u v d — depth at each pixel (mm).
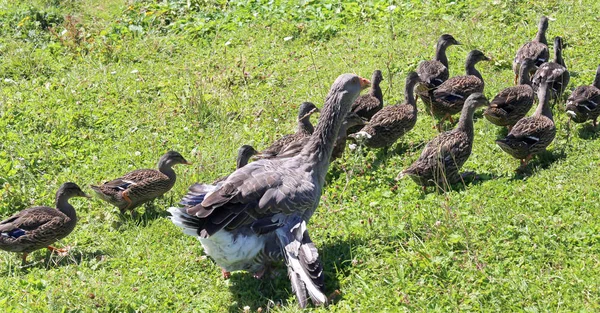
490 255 8102
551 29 14961
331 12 17156
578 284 7473
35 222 9328
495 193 9461
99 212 10500
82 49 16656
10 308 8086
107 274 8906
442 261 8086
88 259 9398
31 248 9406
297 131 11789
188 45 16719
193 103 13266
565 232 8367
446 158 9914
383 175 10516
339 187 10312
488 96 12773
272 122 12852
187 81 14711
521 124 10352
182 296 8320
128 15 18531
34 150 12289
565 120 11609
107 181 10688
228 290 8406
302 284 7797
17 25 17500
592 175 9547
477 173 10359
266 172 8328
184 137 12648
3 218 10695
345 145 11156
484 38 15008
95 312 8055
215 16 17953
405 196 9797
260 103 13586
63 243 9836
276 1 18047
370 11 16984
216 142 12289
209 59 15766
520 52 13305
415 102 11875
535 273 7789
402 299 7617
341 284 8078
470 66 13031
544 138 10227
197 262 8977
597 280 7480
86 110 13609
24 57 15930
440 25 15766
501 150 11008
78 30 17172
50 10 18406
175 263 8938
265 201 8062
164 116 13305
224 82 14414
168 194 10930
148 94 14375
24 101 14133
